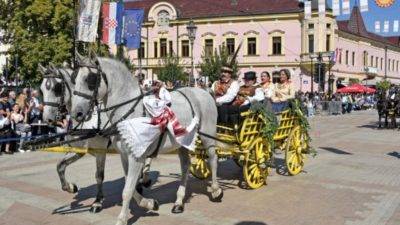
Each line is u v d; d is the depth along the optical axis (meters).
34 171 12.03
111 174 11.63
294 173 11.48
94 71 7.21
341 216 7.98
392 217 7.92
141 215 8.06
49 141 8.80
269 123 10.02
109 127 7.41
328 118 35.91
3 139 14.62
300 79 55.69
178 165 12.91
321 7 22.75
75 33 26.83
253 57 57.75
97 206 8.27
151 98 7.56
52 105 7.76
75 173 11.71
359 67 66.62
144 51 62.16
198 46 59.91
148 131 7.17
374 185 10.41
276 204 8.76
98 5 24.31
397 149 16.69
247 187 10.09
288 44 56.22
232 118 9.47
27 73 34.22
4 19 37.34
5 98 15.57
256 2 58.88
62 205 8.74
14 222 7.73
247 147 9.60
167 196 9.44
